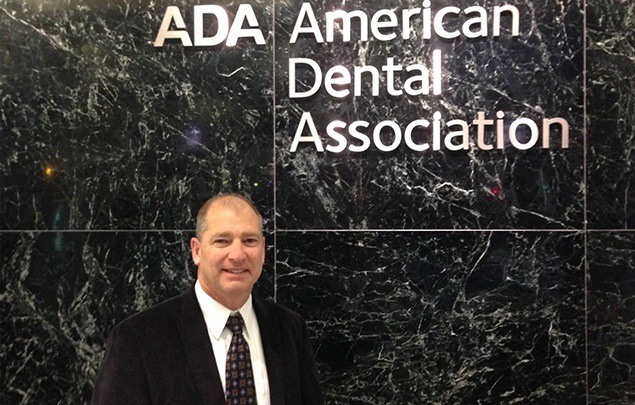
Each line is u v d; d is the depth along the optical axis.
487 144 3.30
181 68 3.42
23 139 3.47
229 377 2.11
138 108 3.43
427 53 3.34
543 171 3.28
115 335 2.14
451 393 3.29
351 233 3.35
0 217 3.46
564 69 3.28
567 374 3.24
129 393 2.03
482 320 3.28
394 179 3.34
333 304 3.34
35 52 3.47
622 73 3.26
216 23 3.42
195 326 2.15
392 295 3.32
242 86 3.40
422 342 3.30
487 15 3.31
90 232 3.43
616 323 3.24
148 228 3.42
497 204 3.29
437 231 3.31
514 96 3.30
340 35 3.38
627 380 3.22
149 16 3.44
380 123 3.34
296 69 3.38
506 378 3.27
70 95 3.46
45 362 3.42
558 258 3.26
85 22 3.46
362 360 3.32
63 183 3.45
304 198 3.37
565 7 3.28
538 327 3.26
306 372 2.36
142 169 3.43
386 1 3.36
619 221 3.25
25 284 3.44
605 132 3.26
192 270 3.40
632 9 3.26
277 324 2.31
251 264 2.14
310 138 3.36
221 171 3.40
